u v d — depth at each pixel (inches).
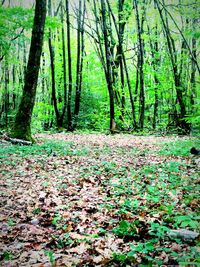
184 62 861.8
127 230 189.8
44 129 1039.6
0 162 404.8
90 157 447.2
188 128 813.2
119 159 431.5
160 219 204.7
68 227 202.7
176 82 830.5
